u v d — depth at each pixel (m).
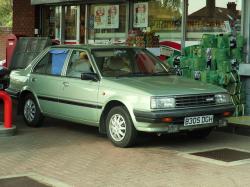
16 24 19.22
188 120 8.39
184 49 12.87
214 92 8.77
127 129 8.54
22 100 11.15
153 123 8.18
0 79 12.71
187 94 8.44
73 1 16.77
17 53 16.67
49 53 10.57
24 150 8.59
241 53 11.87
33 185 6.50
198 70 11.73
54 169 7.34
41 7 18.52
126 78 9.16
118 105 8.80
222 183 6.60
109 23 16.27
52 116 10.32
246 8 11.96
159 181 6.70
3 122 10.67
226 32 12.62
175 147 8.85
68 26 17.98
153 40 14.23
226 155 8.23
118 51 9.72
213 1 12.98
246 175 6.99
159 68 9.88
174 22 13.98
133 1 15.28
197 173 7.09
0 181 6.69
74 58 9.88
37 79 10.57
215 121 8.78
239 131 10.24
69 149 8.67
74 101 9.59
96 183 6.61
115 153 8.34
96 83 9.14
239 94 11.51
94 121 9.24
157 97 8.20
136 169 7.32
